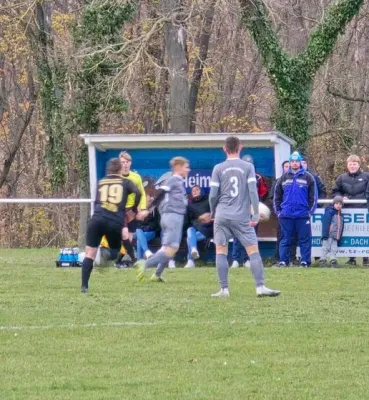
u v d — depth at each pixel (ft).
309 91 281.95
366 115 376.48
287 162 171.32
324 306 113.70
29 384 74.95
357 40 375.04
